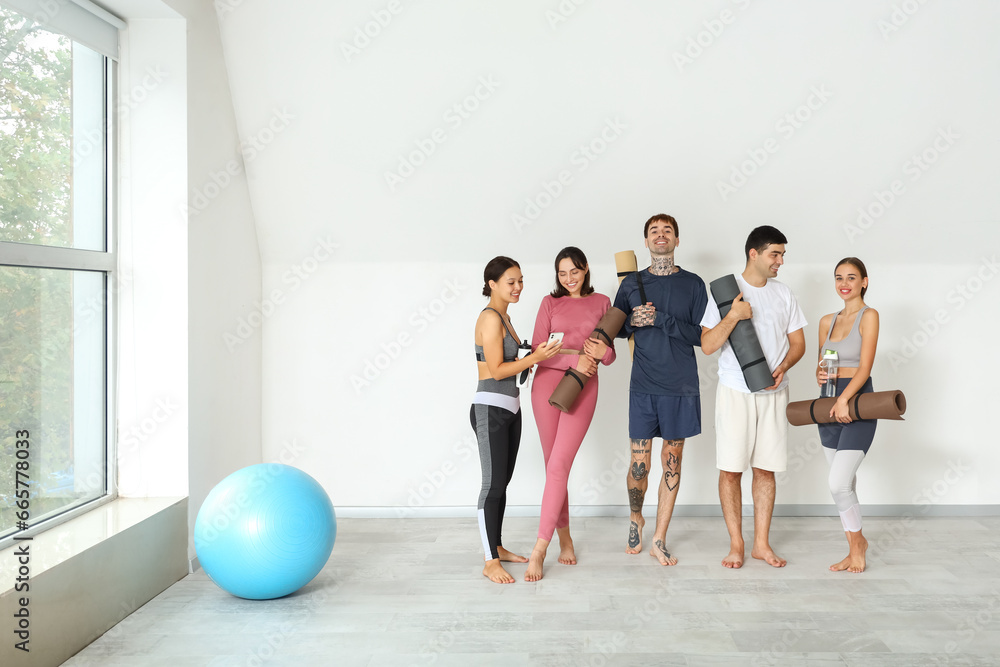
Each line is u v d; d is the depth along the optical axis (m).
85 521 2.95
